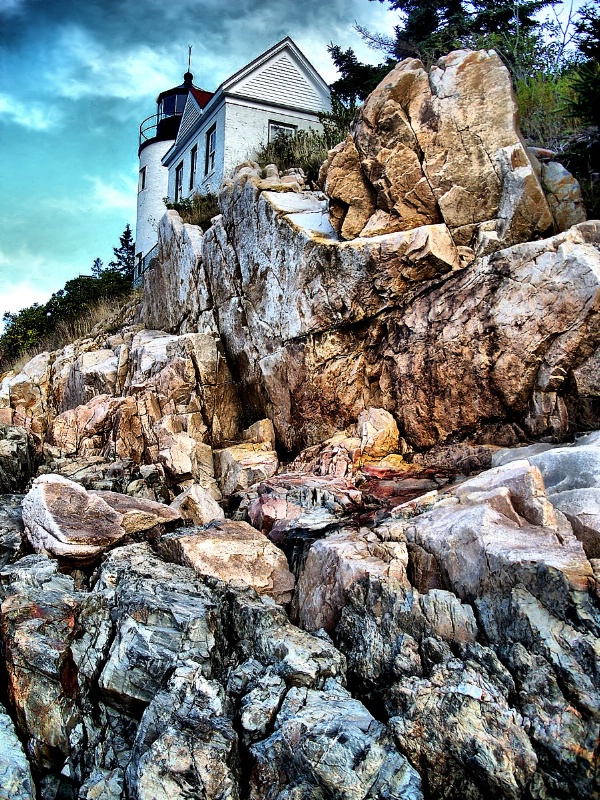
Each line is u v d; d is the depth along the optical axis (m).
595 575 4.36
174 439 9.99
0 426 11.05
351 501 7.08
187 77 31.94
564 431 6.89
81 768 4.88
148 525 7.59
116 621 5.50
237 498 8.49
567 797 3.89
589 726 3.95
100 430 11.84
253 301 10.78
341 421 9.07
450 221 8.23
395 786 4.03
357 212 8.83
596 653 4.05
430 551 5.34
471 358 7.55
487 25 16.36
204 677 4.86
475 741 4.06
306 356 9.24
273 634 5.34
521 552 4.68
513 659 4.34
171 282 14.49
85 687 5.23
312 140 16.72
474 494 5.58
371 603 5.26
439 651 4.67
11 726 4.98
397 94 8.45
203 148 21.42
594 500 5.07
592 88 8.47
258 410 10.92
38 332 24.95
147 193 29.00
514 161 7.93
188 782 4.22
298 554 6.54
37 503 7.21
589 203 8.17
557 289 6.93
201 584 6.01
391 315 8.48
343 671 5.10
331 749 4.16
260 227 10.52
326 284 8.85
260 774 4.32
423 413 8.09
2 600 5.82
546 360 7.00
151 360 12.63
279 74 20.59
